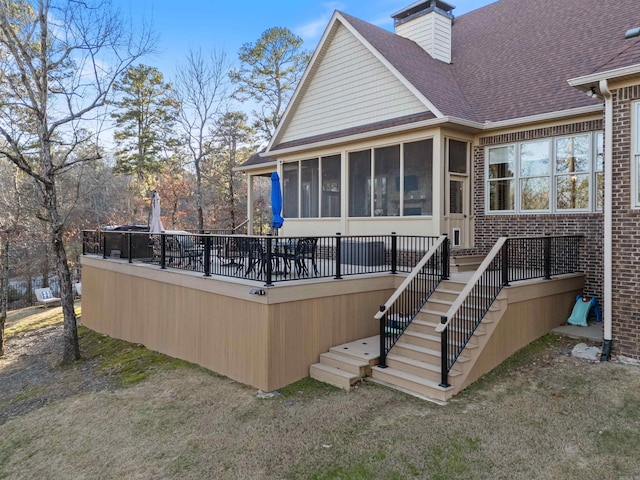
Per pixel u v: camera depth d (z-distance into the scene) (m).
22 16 11.58
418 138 10.03
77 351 11.16
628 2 10.94
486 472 4.43
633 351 6.58
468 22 15.49
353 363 7.07
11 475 5.69
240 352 7.56
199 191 26.72
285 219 13.74
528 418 5.35
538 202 9.53
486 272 7.01
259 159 16.45
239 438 5.63
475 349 6.54
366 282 8.40
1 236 14.29
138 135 28.97
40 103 11.59
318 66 12.95
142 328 10.84
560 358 6.95
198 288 8.63
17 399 8.88
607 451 4.58
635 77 6.47
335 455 4.99
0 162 18.72
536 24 12.65
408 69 10.93
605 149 6.84
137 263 11.24
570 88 9.36
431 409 5.81
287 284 7.24
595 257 8.70
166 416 6.58
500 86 10.91
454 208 10.26
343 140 11.36
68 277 11.34
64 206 20.61
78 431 6.54
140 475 5.12
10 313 19.88
